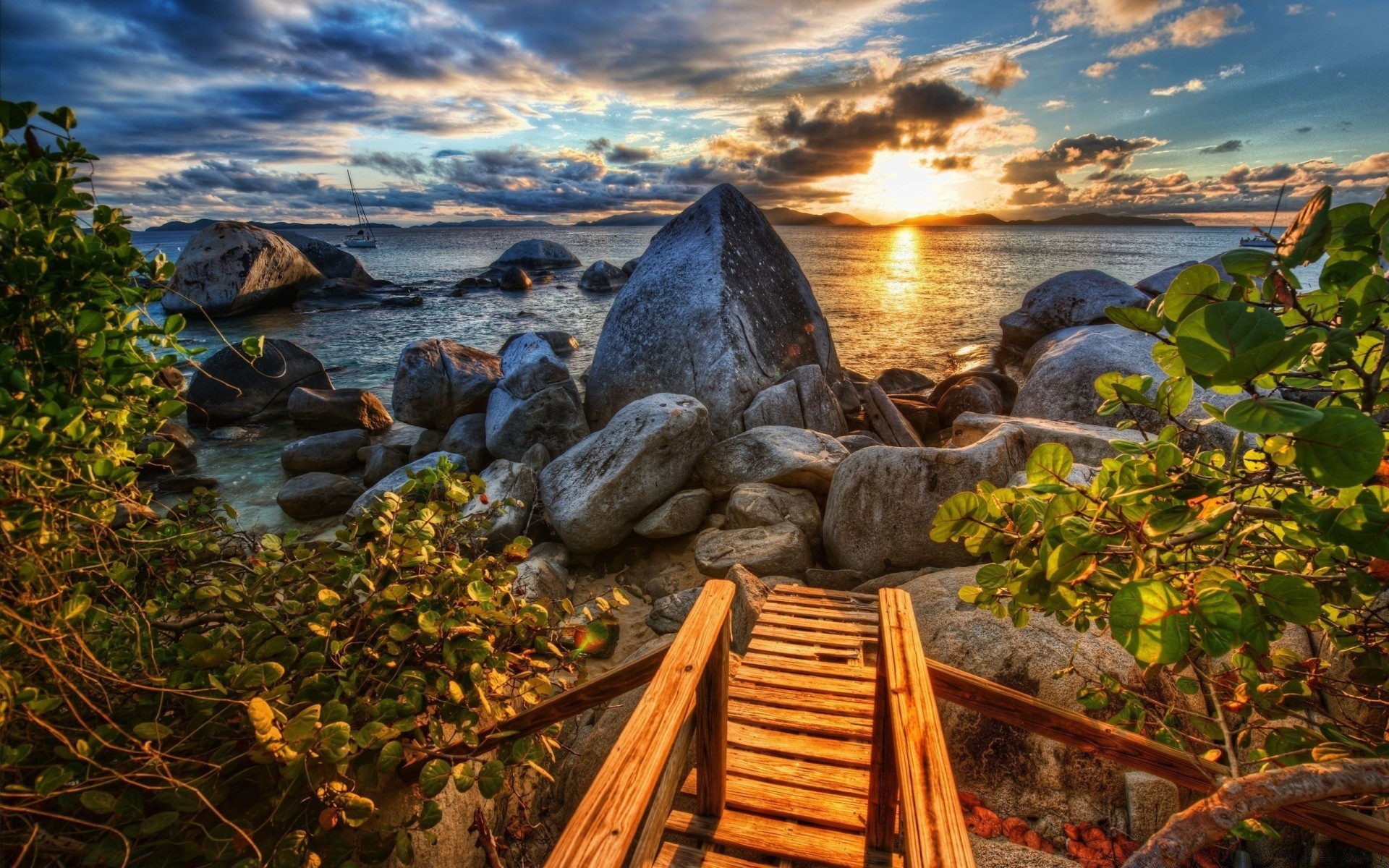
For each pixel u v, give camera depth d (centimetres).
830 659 429
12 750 182
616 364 1109
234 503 938
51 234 236
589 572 692
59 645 190
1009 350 1675
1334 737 224
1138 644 174
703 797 288
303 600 286
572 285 4141
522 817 367
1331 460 154
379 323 2616
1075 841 335
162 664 252
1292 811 210
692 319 1048
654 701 206
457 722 269
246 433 1235
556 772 408
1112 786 344
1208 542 217
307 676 268
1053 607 240
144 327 266
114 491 241
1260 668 246
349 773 273
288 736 203
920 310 3075
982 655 399
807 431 794
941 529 258
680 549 706
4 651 201
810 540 673
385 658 273
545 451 916
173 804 210
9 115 236
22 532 195
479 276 4150
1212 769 231
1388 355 190
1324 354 195
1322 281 201
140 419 271
